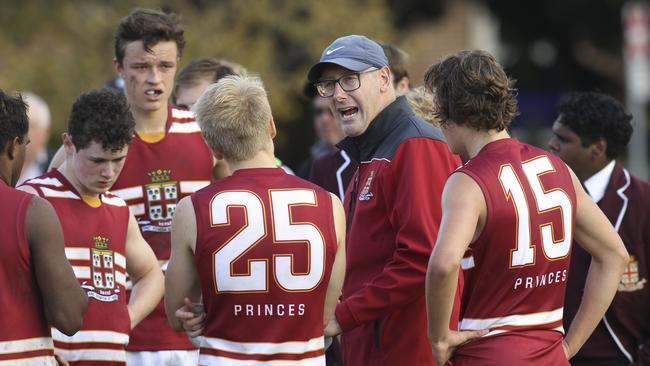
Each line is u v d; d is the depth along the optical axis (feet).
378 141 57.98
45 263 48.19
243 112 50.57
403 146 56.03
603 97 65.72
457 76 49.26
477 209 47.42
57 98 170.40
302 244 50.01
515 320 48.37
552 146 67.15
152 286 60.59
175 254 50.42
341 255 51.93
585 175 65.92
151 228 67.62
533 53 270.46
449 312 47.55
